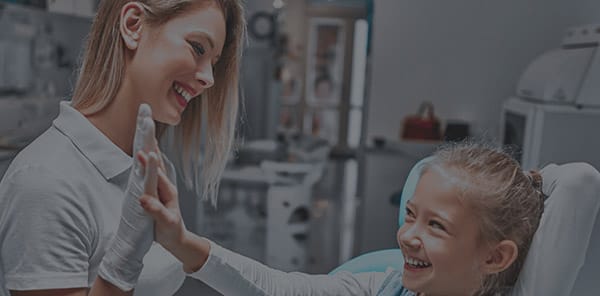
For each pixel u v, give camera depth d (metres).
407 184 1.27
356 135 9.01
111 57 0.94
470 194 0.85
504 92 3.74
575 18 3.54
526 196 0.89
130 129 0.98
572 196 0.87
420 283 0.90
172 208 0.75
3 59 3.83
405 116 3.90
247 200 5.44
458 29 3.75
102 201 0.93
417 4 3.79
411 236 0.89
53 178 0.86
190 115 1.16
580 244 0.88
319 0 8.68
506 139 2.96
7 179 0.87
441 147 0.98
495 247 0.86
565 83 2.49
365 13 8.73
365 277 1.16
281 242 4.20
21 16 3.97
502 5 3.66
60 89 4.49
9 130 3.75
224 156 1.17
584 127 2.44
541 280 0.89
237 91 1.14
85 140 0.93
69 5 4.00
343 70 8.89
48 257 0.83
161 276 1.08
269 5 6.03
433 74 3.83
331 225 4.77
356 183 6.77
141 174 0.73
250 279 0.97
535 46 3.64
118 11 0.92
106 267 0.76
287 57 8.74
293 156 4.80
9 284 0.85
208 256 0.89
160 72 0.92
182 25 0.91
